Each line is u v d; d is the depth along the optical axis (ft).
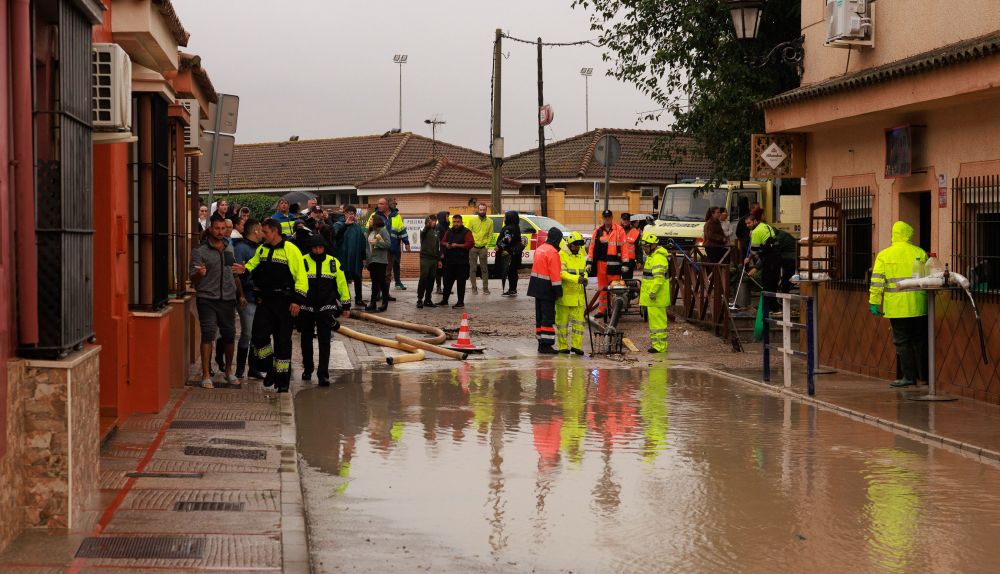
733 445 36.17
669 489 29.89
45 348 23.75
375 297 80.74
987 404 44.14
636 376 54.13
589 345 66.08
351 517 26.84
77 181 25.11
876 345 53.06
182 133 47.55
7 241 22.81
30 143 23.35
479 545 24.52
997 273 44.65
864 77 48.93
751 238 70.23
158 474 29.99
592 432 38.52
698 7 87.45
